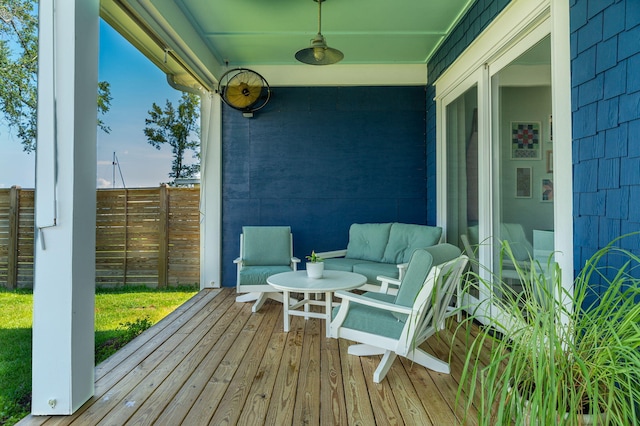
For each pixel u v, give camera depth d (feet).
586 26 6.11
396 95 15.99
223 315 11.94
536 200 8.13
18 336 9.70
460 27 11.76
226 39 13.35
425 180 15.97
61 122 6.19
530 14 7.79
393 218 16.01
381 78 15.87
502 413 3.63
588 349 4.01
